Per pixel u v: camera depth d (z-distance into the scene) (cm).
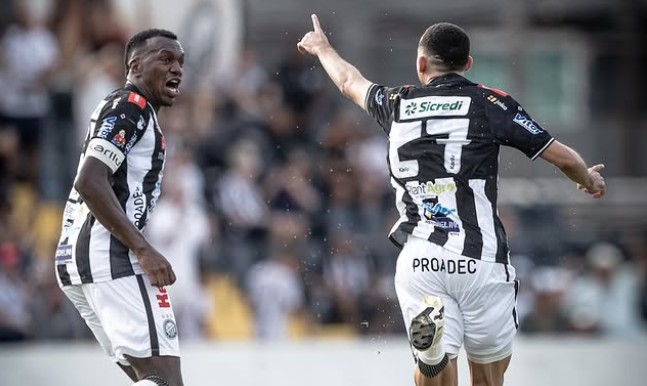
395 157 2205
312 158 4694
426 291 2175
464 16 5984
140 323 2127
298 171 4553
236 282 4234
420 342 2091
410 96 2214
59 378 3772
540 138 2145
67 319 4069
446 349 2167
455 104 2172
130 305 2130
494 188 2178
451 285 2162
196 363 3841
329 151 4762
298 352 3881
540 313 4450
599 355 3997
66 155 4625
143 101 2167
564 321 4469
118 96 2166
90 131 2142
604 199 5644
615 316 4609
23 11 4775
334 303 4281
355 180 4662
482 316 2188
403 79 5906
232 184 4388
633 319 4619
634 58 6331
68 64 4734
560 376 3978
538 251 4706
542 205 5053
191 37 4581
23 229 4372
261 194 4450
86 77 4622
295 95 4894
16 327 4022
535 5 6222
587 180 2186
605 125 6328
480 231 2152
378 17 5941
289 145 4719
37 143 4656
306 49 2459
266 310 4212
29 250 4238
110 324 2131
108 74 4619
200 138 4494
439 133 2166
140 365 2133
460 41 2220
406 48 5912
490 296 2172
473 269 2144
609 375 3991
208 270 4222
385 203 4666
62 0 4800
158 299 2159
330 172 4662
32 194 4559
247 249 4288
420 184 2173
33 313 4056
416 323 2077
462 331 2205
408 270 2188
